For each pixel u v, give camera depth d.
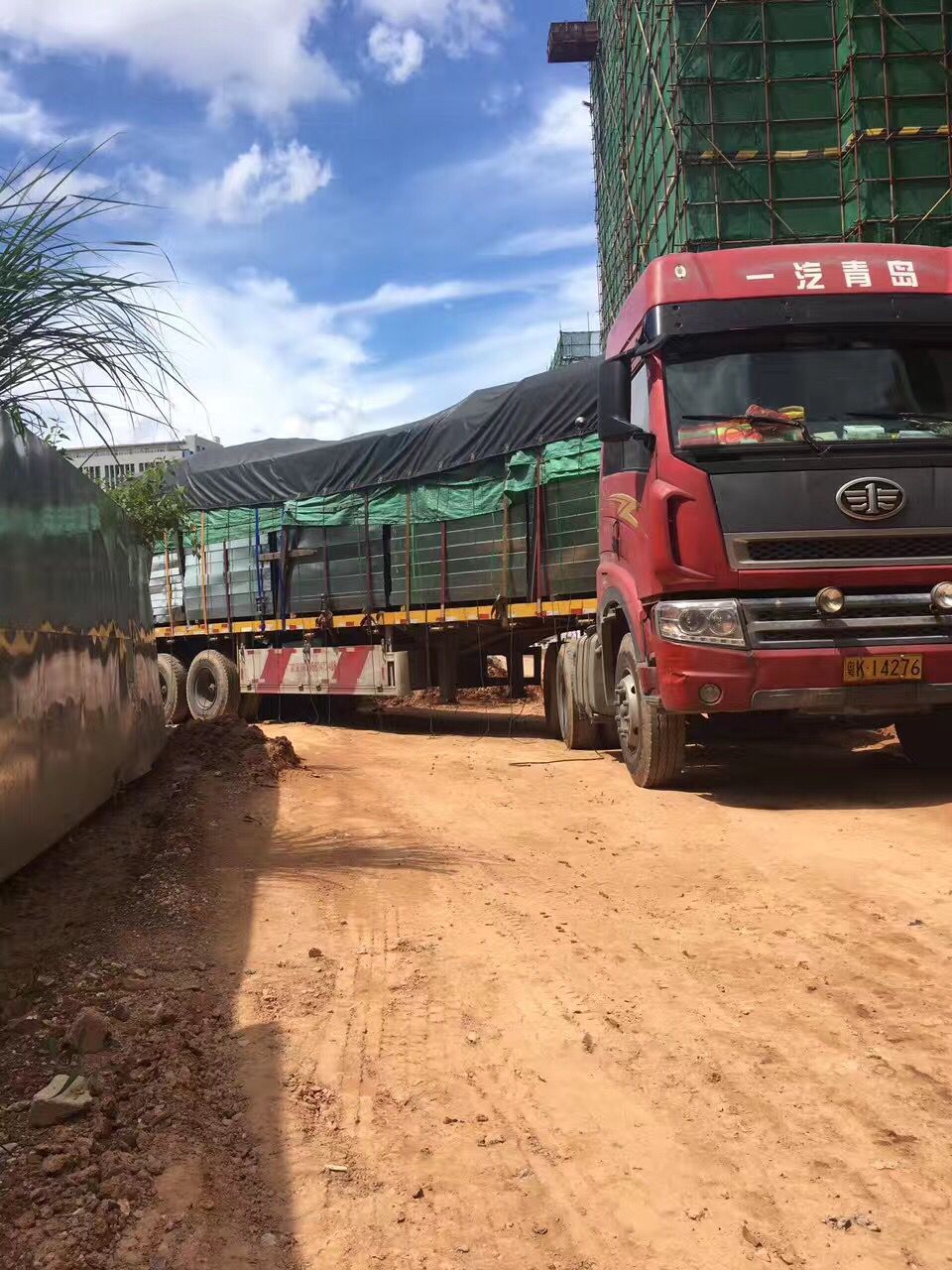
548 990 4.08
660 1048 3.53
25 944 4.57
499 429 12.44
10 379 4.92
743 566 7.30
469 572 12.89
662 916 5.04
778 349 7.64
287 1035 3.66
